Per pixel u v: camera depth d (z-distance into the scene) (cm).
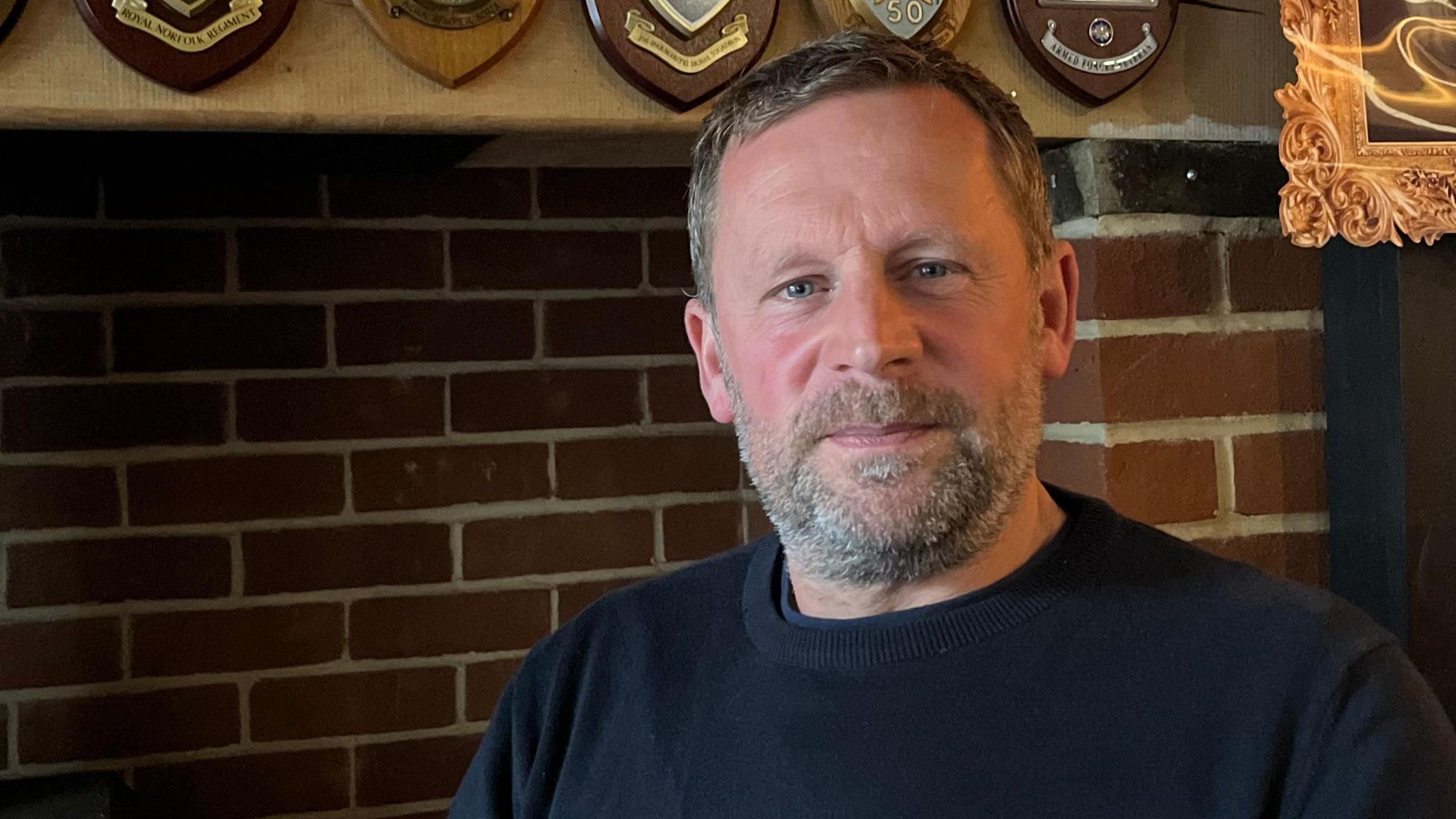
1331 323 105
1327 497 106
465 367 137
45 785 118
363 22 88
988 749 63
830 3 95
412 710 135
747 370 70
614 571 141
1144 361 102
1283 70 106
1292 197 96
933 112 67
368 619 134
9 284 126
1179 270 103
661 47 92
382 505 135
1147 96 102
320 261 134
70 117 83
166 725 130
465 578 137
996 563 71
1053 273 74
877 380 64
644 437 142
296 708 133
